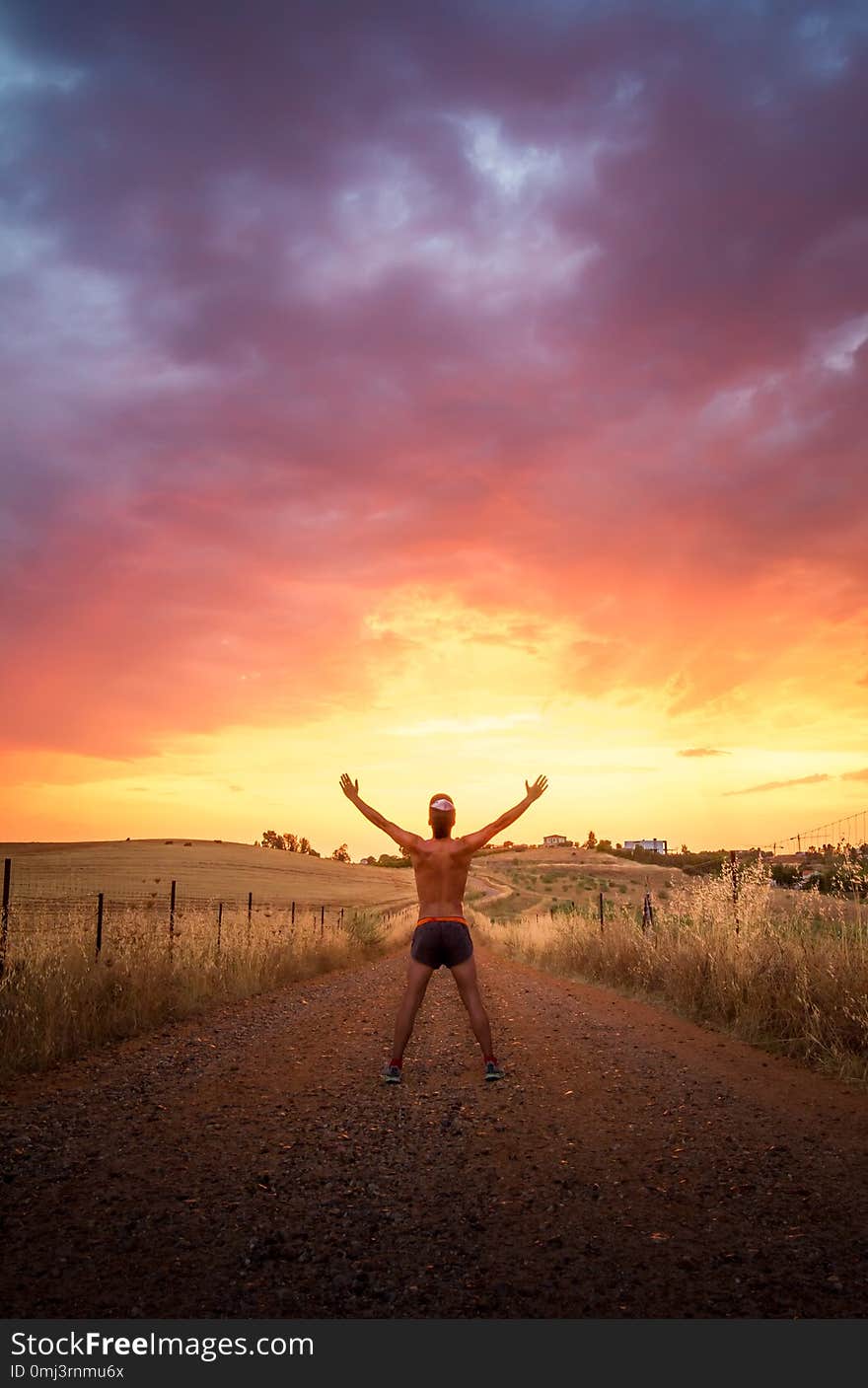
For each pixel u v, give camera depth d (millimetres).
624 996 12727
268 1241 3373
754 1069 7113
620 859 131000
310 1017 10469
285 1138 4969
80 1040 8172
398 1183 4145
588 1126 5258
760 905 11289
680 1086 6418
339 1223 3578
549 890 87062
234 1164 4445
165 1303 2828
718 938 11125
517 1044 8469
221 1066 7258
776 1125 5277
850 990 7973
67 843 103562
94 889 57750
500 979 16203
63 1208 3736
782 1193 3971
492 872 114750
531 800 6477
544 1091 6258
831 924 9883
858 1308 2787
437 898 6406
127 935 11859
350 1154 4641
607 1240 3391
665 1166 4410
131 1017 9281
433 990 14133
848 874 10141
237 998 12125
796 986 8648
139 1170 4336
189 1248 3295
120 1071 7043
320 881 85562
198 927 14539
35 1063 7172
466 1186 4090
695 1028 9477
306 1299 2867
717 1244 3338
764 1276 3043
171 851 98188
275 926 18953
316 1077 6809
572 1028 9508
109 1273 3061
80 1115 5547
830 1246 3312
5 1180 4152
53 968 9391
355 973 17969
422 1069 7152
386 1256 3232
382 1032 9312
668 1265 3145
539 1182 4152
